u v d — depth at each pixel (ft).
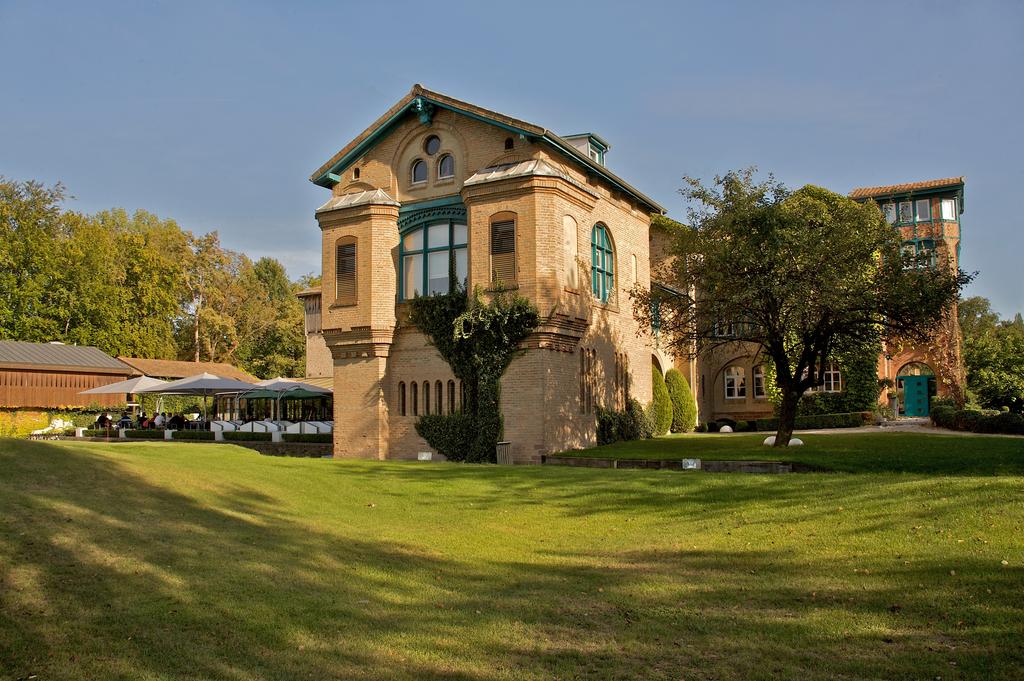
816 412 139.33
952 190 155.53
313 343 153.99
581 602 29.27
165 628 23.32
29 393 168.55
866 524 39.60
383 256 89.30
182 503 39.75
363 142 93.09
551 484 56.65
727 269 69.97
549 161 84.28
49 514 31.81
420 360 87.92
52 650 21.20
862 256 68.80
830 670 21.97
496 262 81.25
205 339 237.04
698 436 108.99
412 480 58.90
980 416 91.81
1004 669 21.57
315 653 22.65
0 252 190.80
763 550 37.50
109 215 258.16
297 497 49.39
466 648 23.84
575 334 83.97
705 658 23.18
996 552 32.94
